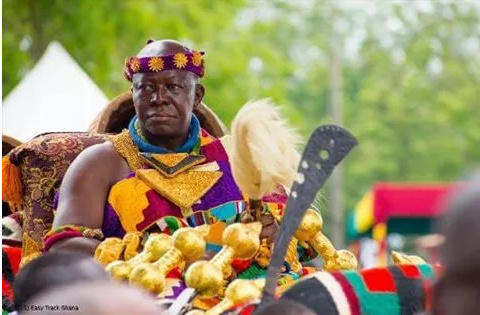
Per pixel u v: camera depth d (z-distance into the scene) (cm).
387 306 438
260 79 2720
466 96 4950
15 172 638
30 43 1883
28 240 626
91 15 1883
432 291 334
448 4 5253
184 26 2095
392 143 4716
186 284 491
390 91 4906
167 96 581
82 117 1033
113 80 2097
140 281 482
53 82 1049
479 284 325
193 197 571
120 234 570
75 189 573
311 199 482
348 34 5319
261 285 482
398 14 5266
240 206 575
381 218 1952
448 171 4731
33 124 1024
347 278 441
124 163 582
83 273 418
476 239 324
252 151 506
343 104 4841
